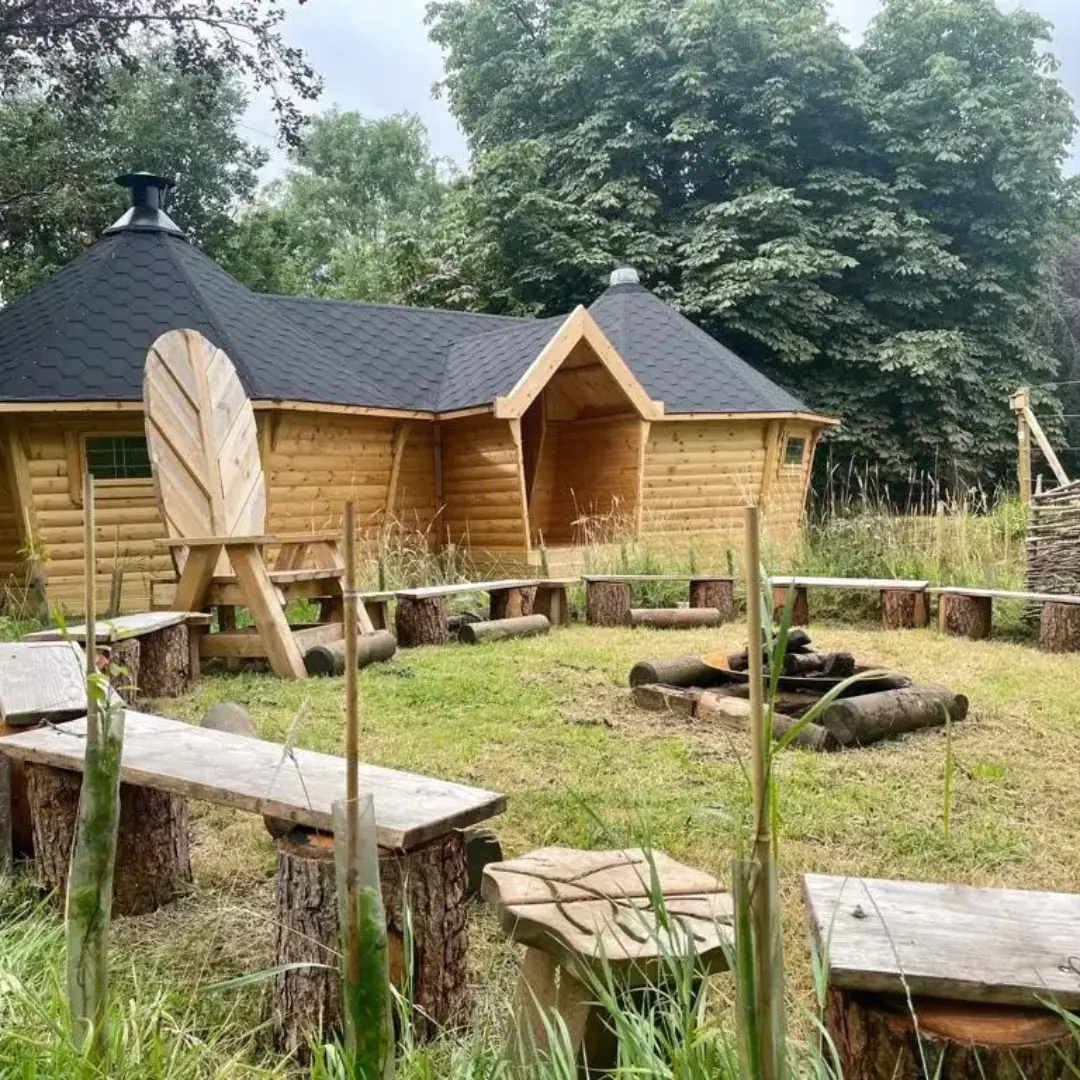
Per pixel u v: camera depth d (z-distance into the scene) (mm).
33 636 5953
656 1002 2041
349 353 14641
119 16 14461
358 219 42656
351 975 1679
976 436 24750
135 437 11688
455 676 7203
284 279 30812
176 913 3279
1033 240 25203
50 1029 2088
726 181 25703
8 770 3598
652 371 15547
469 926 3119
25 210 22469
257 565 7387
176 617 6848
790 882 3475
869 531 12273
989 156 25156
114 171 28047
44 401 10805
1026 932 1953
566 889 2316
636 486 14047
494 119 27469
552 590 10078
